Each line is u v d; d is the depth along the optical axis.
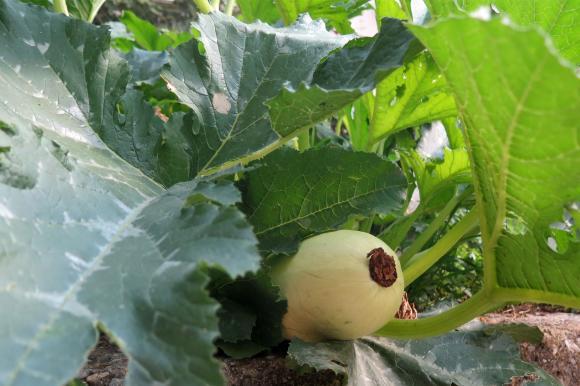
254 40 0.71
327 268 0.59
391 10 0.84
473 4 0.65
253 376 0.60
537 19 0.64
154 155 0.63
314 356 0.57
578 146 0.40
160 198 0.51
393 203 0.58
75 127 0.59
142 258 0.40
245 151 0.66
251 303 0.61
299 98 0.55
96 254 0.40
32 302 0.33
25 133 0.45
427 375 0.65
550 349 0.82
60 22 0.60
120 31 1.79
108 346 0.62
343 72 0.64
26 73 0.57
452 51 0.39
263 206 0.62
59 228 0.41
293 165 0.60
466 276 1.20
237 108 0.68
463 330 0.72
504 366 0.68
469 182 0.87
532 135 0.41
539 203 0.50
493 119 0.42
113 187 0.51
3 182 0.42
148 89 1.06
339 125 1.41
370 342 0.67
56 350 0.30
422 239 0.89
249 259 0.38
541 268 0.58
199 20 0.69
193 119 0.66
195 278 0.36
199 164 0.65
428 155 1.05
